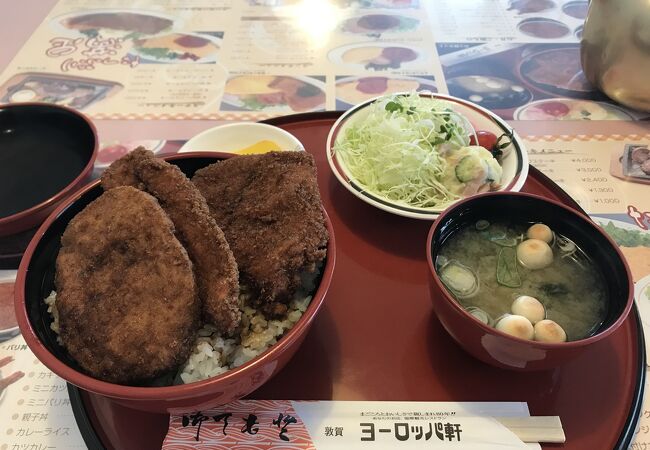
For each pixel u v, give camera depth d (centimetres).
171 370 22
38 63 48
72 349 21
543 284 26
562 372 25
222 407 23
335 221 34
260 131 38
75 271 23
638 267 31
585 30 43
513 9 57
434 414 23
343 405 23
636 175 37
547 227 27
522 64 49
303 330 21
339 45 51
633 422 23
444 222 27
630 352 26
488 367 25
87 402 24
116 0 57
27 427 24
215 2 58
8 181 34
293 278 24
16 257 30
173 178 24
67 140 37
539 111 43
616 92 42
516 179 33
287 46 51
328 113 41
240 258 24
